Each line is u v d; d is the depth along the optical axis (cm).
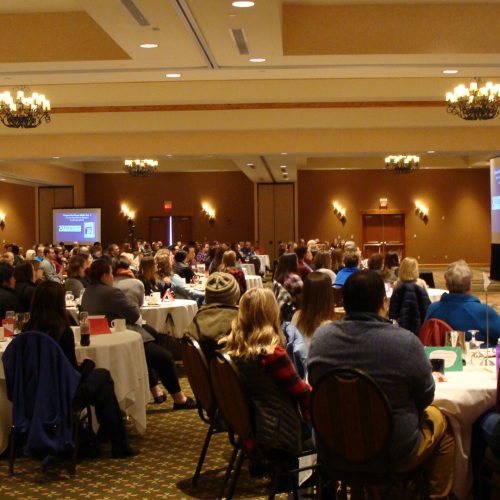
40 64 781
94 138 1403
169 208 2566
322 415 281
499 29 745
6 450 476
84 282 820
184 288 852
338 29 751
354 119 1317
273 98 1194
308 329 398
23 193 2428
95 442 466
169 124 1332
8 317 525
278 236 2525
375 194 2544
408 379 280
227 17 626
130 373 493
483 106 1037
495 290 1633
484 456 326
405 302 639
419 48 749
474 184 2523
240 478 418
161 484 412
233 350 334
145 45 719
